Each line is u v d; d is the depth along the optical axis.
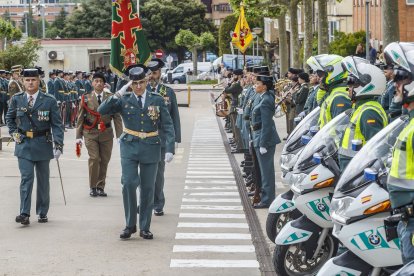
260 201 21.47
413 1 53.62
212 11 185.62
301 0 52.47
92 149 23.33
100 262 15.82
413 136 9.70
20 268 15.38
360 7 73.56
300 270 14.03
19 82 42.56
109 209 21.38
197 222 19.67
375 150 11.42
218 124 53.59
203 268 15.38
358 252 11.14
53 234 18.30
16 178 26.94
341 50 56.00
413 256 9.77
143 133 17.55
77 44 77.88
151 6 142.25
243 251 16.66
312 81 22.31
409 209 9.79
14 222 19.64
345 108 16.08
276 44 92.50
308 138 15.09
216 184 26.12
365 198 11.09
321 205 13.56
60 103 49.06
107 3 141.38
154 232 18.53
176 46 143.75
